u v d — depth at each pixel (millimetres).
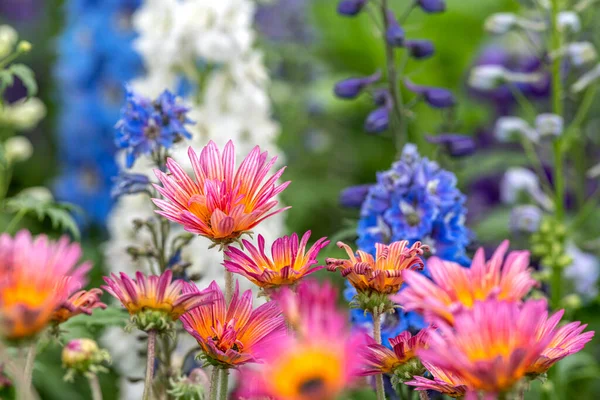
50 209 1303
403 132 1376
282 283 884
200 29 1588
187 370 1264
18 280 809
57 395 1692
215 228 872
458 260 1175
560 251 1567
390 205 1169
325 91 2900
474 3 3121
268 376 734
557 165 1709
